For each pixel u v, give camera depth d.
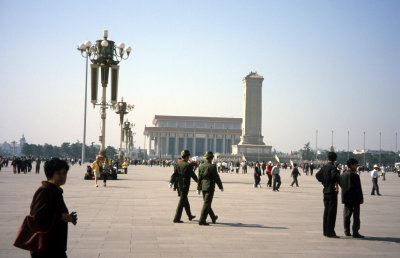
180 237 11.01
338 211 17.97
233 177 53.88
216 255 8.95
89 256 8.68
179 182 13.72
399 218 15.98
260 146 159.25
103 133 37.22
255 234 11.70
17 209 16.33
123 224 13.09
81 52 35.50
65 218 5.12
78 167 80.75
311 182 45.19
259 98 158.38
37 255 4.96
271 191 29.97
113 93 36.28
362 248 10.02
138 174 56.06
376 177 28.95
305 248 9.91
